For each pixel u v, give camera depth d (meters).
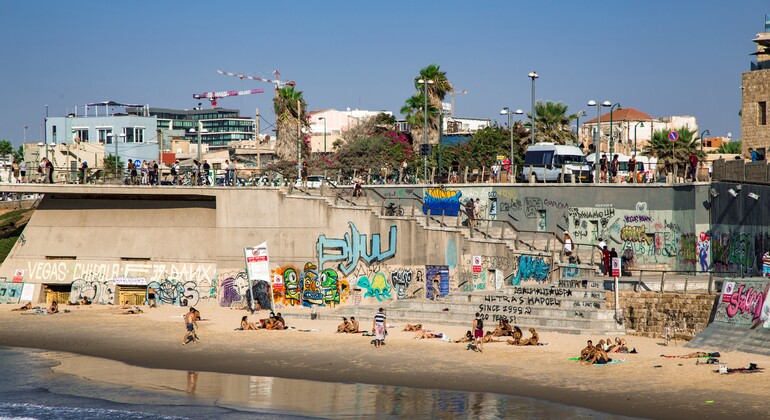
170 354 45.94
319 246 59.34
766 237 60.50
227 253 61.91
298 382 38.53
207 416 33.38
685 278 48.81
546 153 63.09
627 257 53.62
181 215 64.88
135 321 57.34
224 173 66.75
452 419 31.48
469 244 56.22
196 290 63.44
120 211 66.69
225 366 42.53
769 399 32.06
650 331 45.50
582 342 43.94
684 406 31.64
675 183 55.84
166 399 36.31
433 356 42.47
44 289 67.62
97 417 33.97
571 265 52.88
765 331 40.12
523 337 46.19
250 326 52.06
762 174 59.34
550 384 36.00
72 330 54.50
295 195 60.41
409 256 57.09
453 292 54.25
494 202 62.91
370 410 33.19
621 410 31.64
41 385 39.62
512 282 55.09
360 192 63.09
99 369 42.88
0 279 68.50
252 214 61.22
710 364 37.72
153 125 146.62
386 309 53.25
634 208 57.72
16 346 49.59
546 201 60.88
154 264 64.94
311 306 59.16
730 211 56.00
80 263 66.94
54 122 145.50
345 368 40.81
